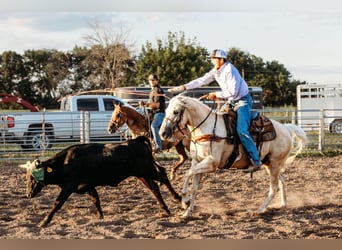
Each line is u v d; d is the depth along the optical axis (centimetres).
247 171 753
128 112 981
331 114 2267
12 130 1523
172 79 3409
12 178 1111
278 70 5131
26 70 5162
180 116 704
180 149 1023
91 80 4619
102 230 656
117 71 4166
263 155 770
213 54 738
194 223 693
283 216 738
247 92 743
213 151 714
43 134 1427
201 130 717
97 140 1588
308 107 2306
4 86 5141
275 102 4809
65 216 743
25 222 703
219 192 934
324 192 939
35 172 678
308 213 764
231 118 735
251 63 5216
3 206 816
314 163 1314
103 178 695
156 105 949
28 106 2009
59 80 5091
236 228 666
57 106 5075
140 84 3547
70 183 682
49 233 642
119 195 902
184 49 3453
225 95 741
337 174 1147
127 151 702
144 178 731
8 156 1467
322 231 656
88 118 1450
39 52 5206
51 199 871
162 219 718
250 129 751
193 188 720
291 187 989
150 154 728
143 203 838
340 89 2273
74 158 686
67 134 1597
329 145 1510
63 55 5131
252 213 750
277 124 792
